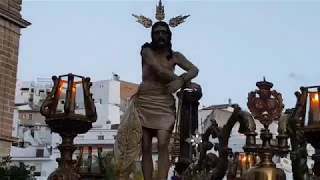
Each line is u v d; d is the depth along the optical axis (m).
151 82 6.39
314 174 6.54
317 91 6.50
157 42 6.41
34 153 58.69
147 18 6.73
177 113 6.37
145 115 6.26
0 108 32.94
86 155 10.17
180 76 6.27
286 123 6.70
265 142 6.45
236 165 10.16
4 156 30.53
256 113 6.62
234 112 6.84
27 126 73.38
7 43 33.97
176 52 6.55
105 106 71.50
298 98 6.63
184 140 11.05
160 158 6.14
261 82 6.72
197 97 11.08
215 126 9.22
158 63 6.34
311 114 6.47
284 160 25.14
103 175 9.88
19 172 26.28
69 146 7.84
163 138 6.15
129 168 6.14
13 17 34.19
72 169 7.82
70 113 7.80
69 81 7.97
